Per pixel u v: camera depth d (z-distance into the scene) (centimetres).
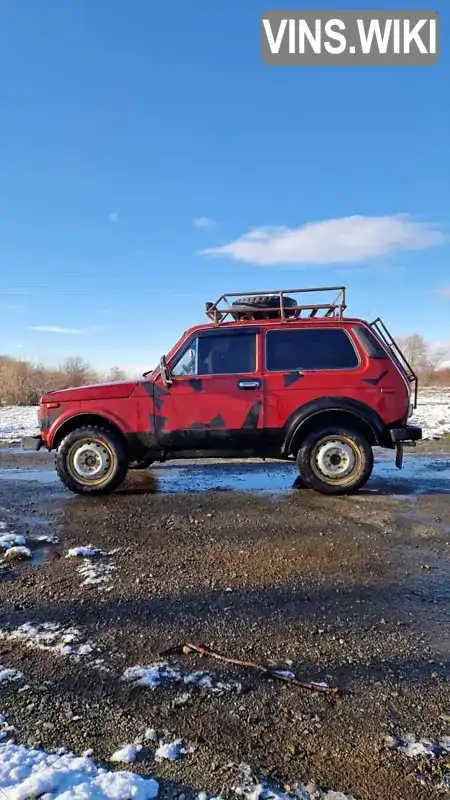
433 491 578
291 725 188
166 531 436
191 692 208
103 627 265
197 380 568
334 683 214
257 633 259
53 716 193
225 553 379
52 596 305
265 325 575
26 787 157
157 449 576
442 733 183
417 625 267
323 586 318
